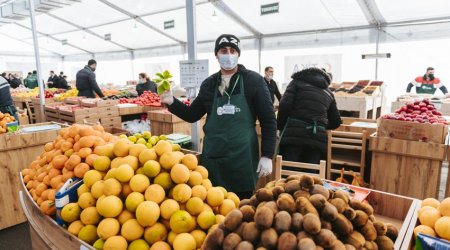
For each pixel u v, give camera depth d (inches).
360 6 305.3
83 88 253.1
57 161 62.9
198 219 48.9
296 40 411.8
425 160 103.7
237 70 77.7
